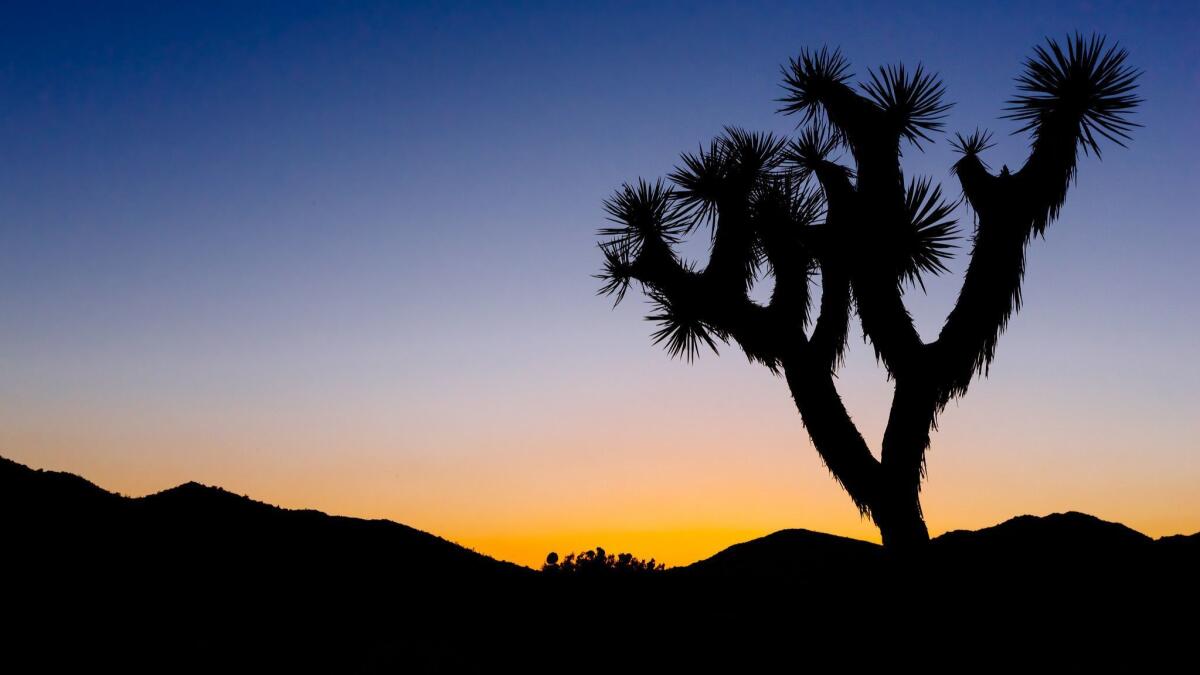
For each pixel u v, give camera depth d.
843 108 12.14
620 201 13.48
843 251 11.61
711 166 12.85
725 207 12.66
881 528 11.08
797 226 12.48
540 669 10.03
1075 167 10.99
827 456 11.45
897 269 11.35
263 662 9.34
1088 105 10.89
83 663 8.75
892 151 11.80
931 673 9.70
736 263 12.49
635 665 10.30
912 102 12.11
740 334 12.26
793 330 11.95
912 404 10.94
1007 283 10.81
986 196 11.22
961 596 10.90
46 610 9.81
